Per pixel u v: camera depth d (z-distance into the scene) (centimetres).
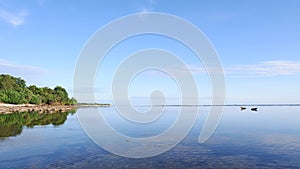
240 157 1945
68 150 2241
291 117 6191
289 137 2822
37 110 9594
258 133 3159
